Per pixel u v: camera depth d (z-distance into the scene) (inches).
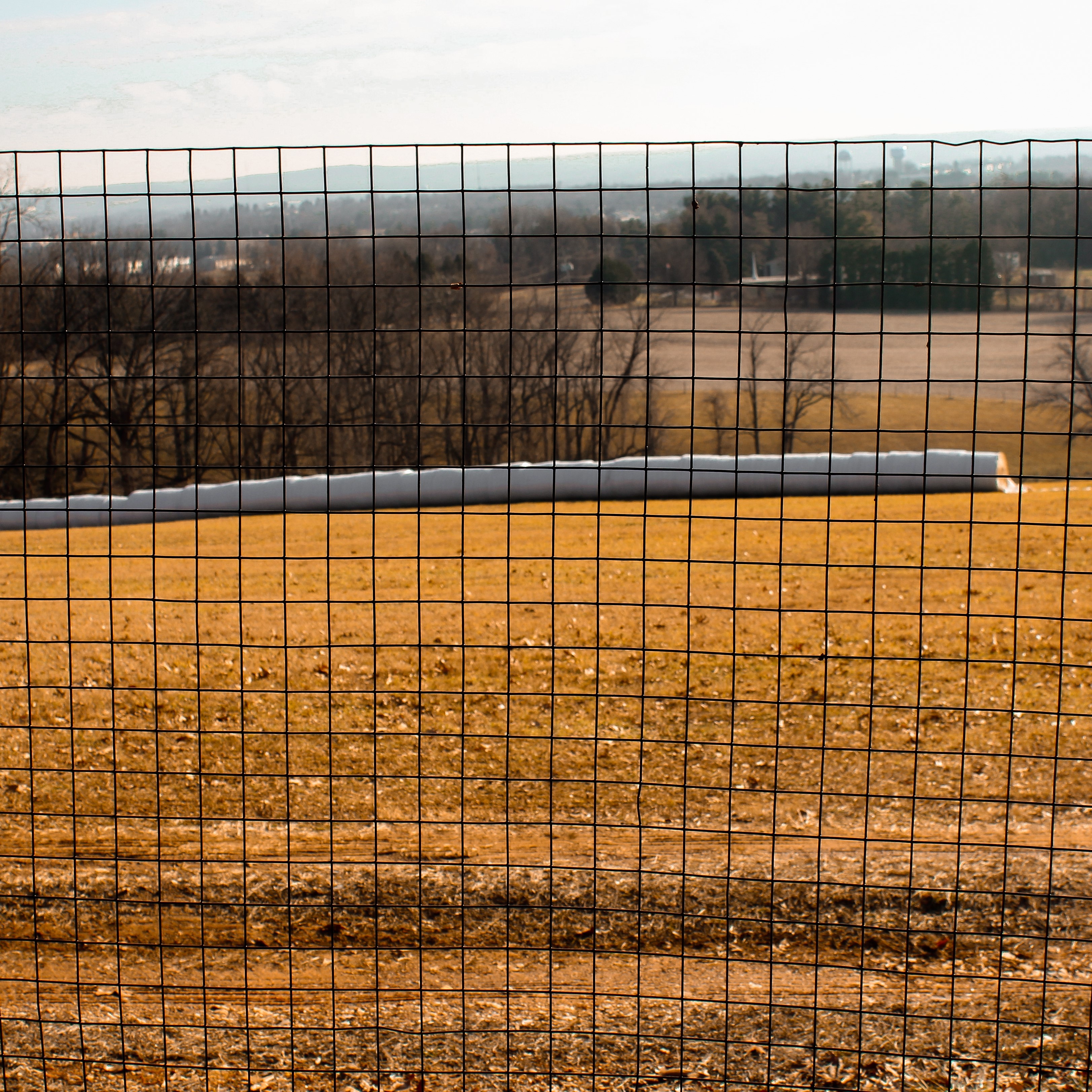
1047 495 861.2
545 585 719.7
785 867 307.1
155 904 163.8
